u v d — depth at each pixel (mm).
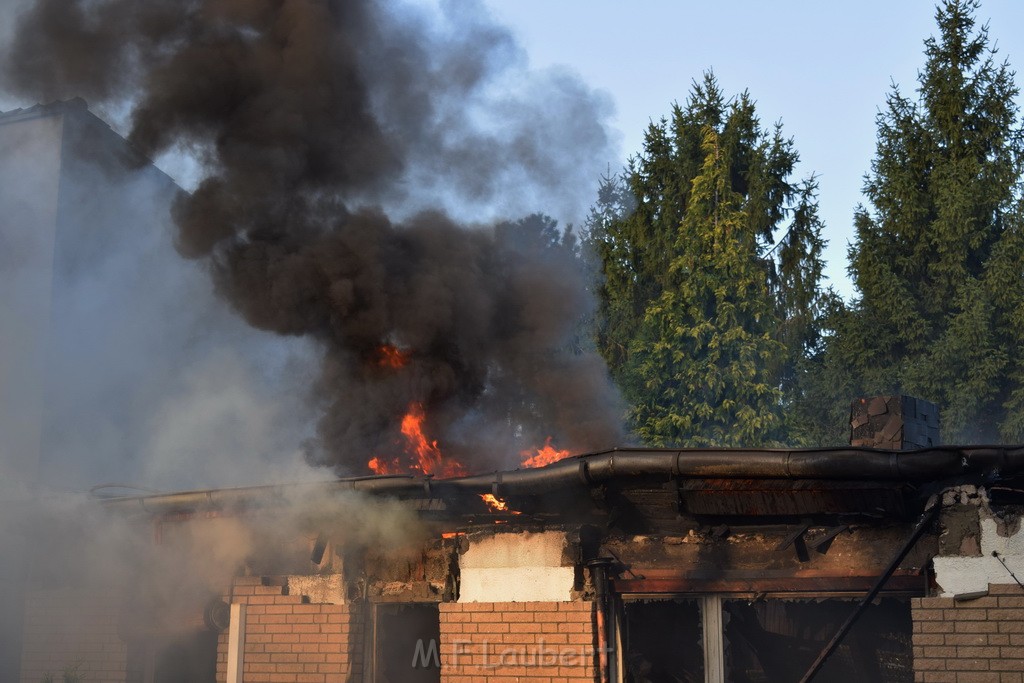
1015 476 6711
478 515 8523
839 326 28703
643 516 7941
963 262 27797
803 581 7570
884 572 7094
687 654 8328
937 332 27875
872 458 6801
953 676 6883
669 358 23984
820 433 27453
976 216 27750
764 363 23781
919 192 28984
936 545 7203
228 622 9484
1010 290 26219
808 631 8477
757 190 28203
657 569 7996
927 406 9836
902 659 8344
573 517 8188
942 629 6973
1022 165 28469
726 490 7453
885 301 28078
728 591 7777
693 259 24359
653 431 22938
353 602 9086
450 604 8508
